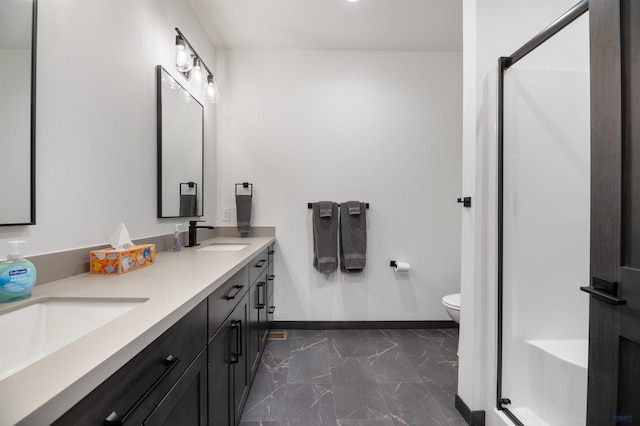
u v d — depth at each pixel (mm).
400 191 2562
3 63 773
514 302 1344
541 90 1352
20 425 311
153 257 1247
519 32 1360
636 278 694
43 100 898
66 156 986
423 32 2303
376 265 2557
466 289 1438
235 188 2516
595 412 804
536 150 1354
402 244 2564
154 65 1554
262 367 1873
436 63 2568
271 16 2104
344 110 2551
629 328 712
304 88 2537
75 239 1022
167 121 1671
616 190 744
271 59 2525
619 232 737
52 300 762
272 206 2529
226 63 2510
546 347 1310
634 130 700
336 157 2549
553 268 1360
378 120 2561
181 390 726
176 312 661
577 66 1355
